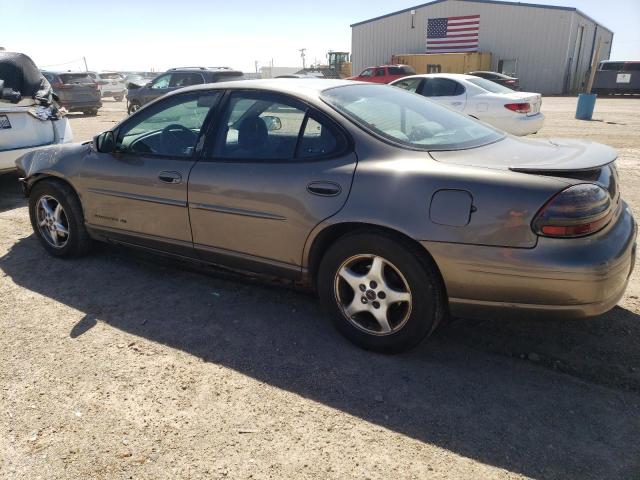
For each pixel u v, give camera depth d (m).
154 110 3.81
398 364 2.91
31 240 5.02
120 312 3.56
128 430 2.42
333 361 2.95
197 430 2.42
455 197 2.58
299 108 3.15
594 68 15.98
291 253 3.16
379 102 3.37
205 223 3.48
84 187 4.11
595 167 2.47
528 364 2.89
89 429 2.43
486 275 2.56
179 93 3.72
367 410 2.54
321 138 3.04
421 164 2.73
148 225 3.82
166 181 3.60
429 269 2.71
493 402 2.58
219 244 3.48
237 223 3.32
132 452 2.29
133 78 40.19
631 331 3.17
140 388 2.72
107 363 2.95
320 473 2.16
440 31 37.56
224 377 2.82
